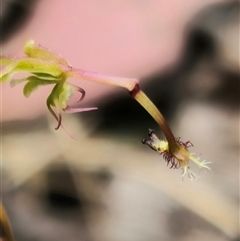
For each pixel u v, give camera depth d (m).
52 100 0.14
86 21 0.31
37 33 0.31
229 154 0.32
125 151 0.31
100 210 0.28
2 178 0.29
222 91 0.34
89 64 0.30
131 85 0.13
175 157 0.14
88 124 0.31
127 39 0.31
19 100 0.30
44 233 0.26
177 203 0.28
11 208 0.27
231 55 0.34
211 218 0.28
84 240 0.27
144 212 0.28
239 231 0.27
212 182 0.30
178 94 0.33
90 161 0.30
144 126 0.32
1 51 0.30
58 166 0.30
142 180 0.29
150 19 0.32
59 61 0.13
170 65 0.32
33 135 0.30
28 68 0.13
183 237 0.27
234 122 0.33
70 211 0.28
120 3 0.32
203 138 0.33
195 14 0.34
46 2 0.32
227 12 0.35
